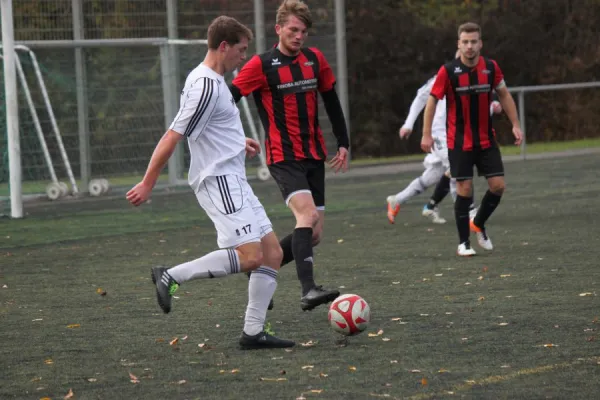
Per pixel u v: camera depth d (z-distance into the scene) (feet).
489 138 89.71
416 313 63.46
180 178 188.44
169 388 46.11
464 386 44.68
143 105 188.44
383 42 268.00
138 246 108.68
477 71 88.53
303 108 67.41
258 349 54.34
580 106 295.48
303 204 66.13
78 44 175.63
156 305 70.54
